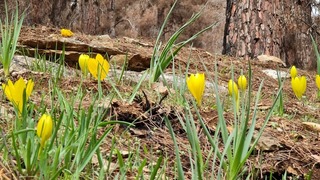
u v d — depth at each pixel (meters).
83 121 0.42
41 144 0.37
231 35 1.71
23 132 0.39
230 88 0.52
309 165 0.58
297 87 0.72
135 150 0.53
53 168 0.38
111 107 0.59
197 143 0.39
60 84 0.75
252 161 0.57
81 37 1.27
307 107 0.90
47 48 1.09
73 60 1.07
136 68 1.11
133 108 0.60
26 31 1.26
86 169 0.45
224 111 0.70
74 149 0.43
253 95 0.95
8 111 0.56
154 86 0.79
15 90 0.42
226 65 1.36
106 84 0.76
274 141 0.60
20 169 0.39
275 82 1.27
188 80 0.48
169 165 0.52
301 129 0.70
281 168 0.57
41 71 0.85
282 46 1.70
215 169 0.52
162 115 0.61
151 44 1.52
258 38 1.66
